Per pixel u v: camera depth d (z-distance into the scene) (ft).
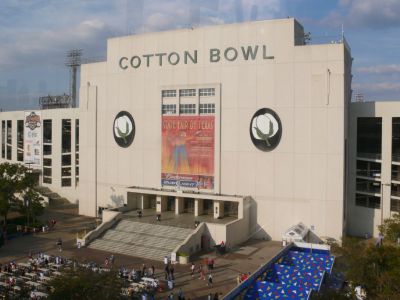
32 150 358.84
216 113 240.73
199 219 234.58
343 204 220.43
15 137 373.81
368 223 238.89
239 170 237.25
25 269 173.17
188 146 249.34
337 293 122.11
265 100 230.27
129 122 268.62
